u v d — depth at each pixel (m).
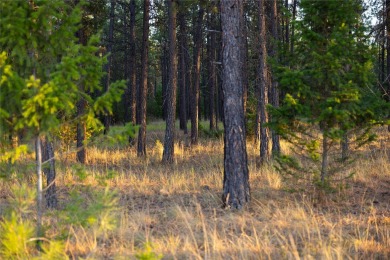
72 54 5.06
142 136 17.75
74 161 15.38
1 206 8.12
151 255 4.80
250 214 8.30
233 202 8.78
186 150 19.19
